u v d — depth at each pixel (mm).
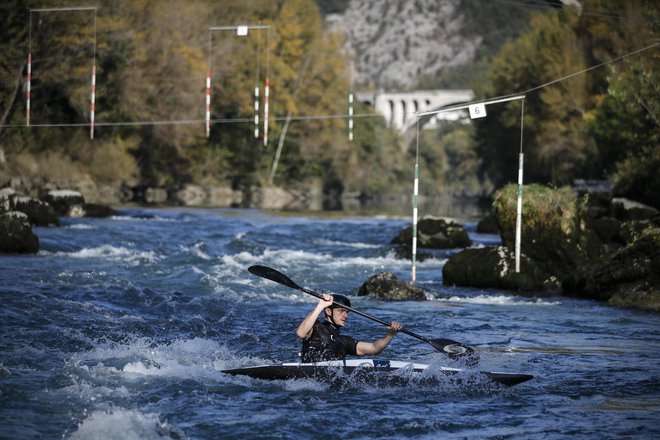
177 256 63531
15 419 23219
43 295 43438
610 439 22203
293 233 91562
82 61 158125
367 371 28000
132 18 177500
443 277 56656
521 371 30406
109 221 99625
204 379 28109
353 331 38906
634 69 126750
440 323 41062
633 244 49375
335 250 75062
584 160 178375
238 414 24203
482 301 48750
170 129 192000
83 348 32750
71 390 26406
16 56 144375
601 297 49469
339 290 53000
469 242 81250
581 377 29500
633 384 28531
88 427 22359
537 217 56500
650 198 89000
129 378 28094
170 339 35594
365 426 23281
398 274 61688
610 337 37719
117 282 49500
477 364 30953
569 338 37438
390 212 169875
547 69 197000
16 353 31281
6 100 146750
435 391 27156
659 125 119625
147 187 194250
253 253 69625
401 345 35781
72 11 148875
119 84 168750
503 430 22984
